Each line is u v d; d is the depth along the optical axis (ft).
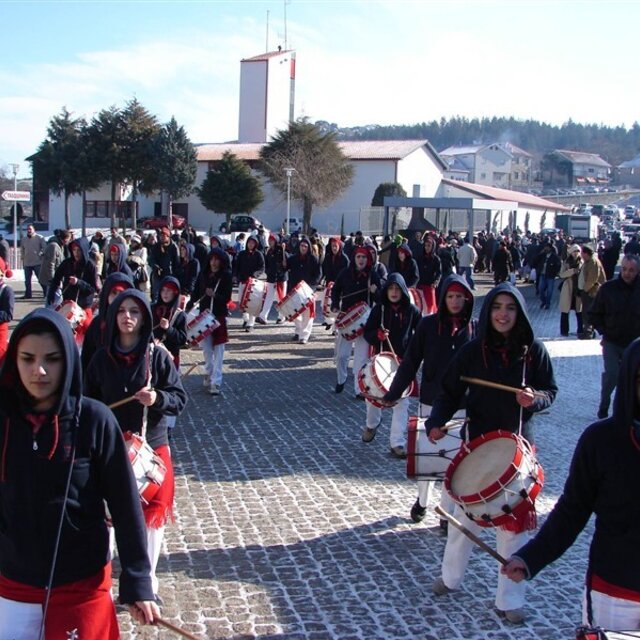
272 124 255.91
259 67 251.60
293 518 24.22
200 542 22.34
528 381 18.30
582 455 12.16
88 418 11.58
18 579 11.33
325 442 32.65
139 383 18.19
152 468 16.96
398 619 18.13
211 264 40.37
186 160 204.13
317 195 205.67
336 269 60.34
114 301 18.22
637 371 11.49
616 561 11.89
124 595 11.60
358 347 39.70
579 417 38.09
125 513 11.78
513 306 17.87
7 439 11.20
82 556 11.49
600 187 583.58
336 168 208.74
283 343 58.59
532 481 16.62
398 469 29.19
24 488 11.18
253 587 19.62
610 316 34.96
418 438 20.52
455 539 18.72
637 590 11.74
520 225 241.96
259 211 223.30
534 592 19.70
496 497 16.30
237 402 39.70
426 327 23.54
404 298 31.50
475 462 17.02
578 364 52.75
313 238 87.56
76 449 11.41
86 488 11.52
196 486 27.07
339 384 41.98
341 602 18.92
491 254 137.49
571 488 12.40
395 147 232.73
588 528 23.85
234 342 58.54
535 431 35.09
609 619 11.91
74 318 40.16
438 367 23.31
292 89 262.26
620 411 11.76
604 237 233.55
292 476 28.25
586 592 12.26
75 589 11.46
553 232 177.88
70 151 197.77
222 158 211.20
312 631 17.52
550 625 17.99
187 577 20.11
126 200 223.71
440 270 60.80
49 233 201.67
